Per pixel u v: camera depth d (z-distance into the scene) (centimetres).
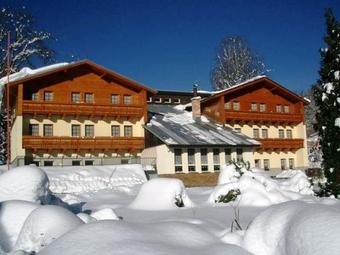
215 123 4409
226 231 650
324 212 429
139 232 480
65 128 3791
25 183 880
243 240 518
